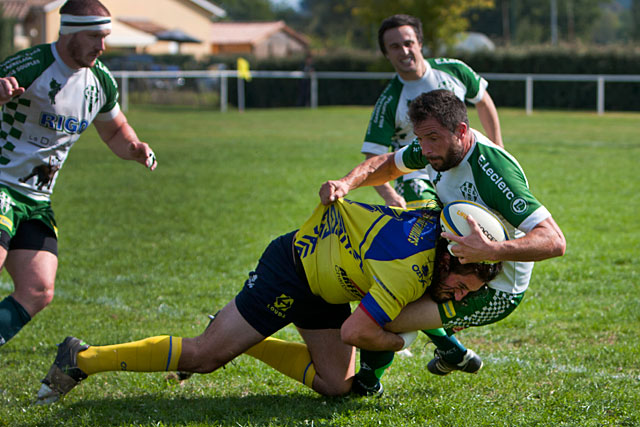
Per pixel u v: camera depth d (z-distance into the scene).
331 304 13.43
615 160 49.09
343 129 72.88
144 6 165.88
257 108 111.25
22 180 13.94
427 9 109.00
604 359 15.80
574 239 27.50
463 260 11.15
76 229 30.09
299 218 32.09
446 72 19.22
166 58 140.50
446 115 11.41
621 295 20.77
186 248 27.06
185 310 20.02
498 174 11.66
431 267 11.90
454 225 11.23
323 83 112.00
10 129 13.85
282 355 13.92
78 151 55.00
